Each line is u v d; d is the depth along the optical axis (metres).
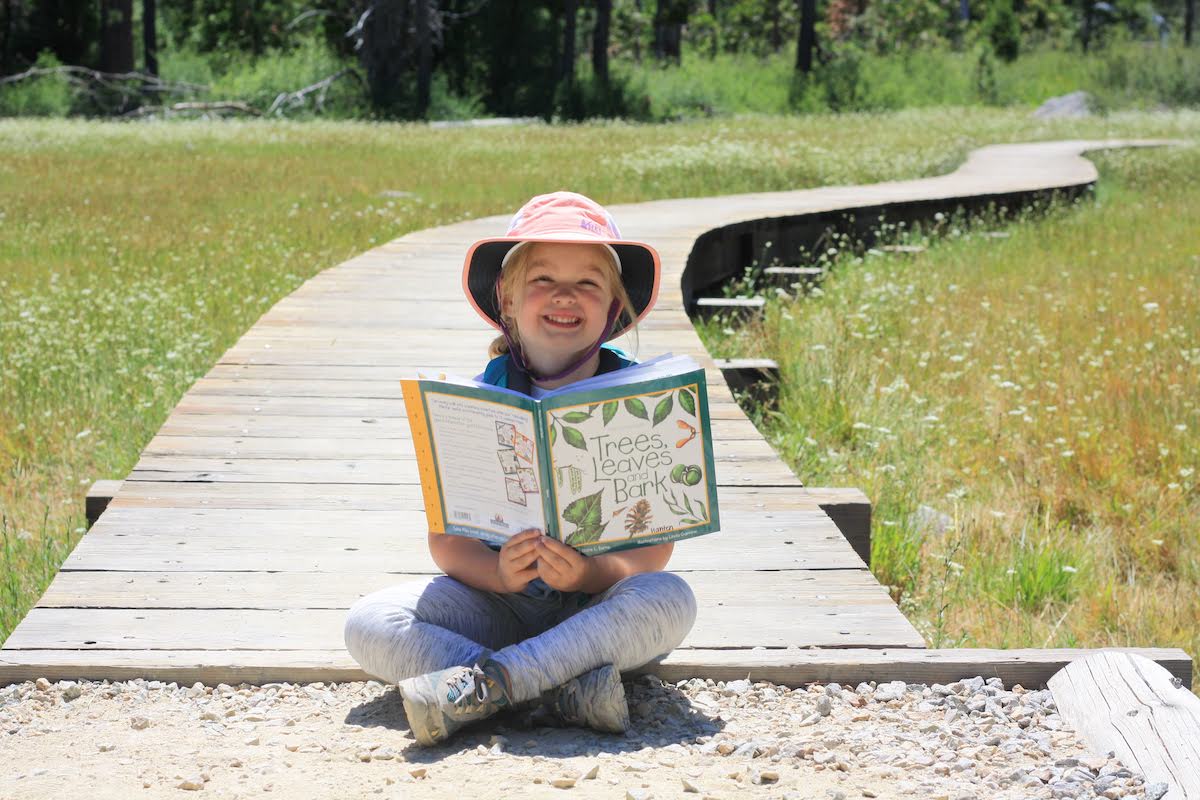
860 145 26.22
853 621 3.43
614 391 2.71
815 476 6.11
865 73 47.53
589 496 2.75
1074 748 2.66
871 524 5.01
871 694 3.03
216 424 5.37
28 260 11.39
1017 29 53.16
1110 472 6.29
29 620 3.35
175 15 49.56
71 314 8.62
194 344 7.96
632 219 12.90
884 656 3.14
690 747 2.65
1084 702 2.85
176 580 3.66
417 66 41.62
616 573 2.93
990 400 7.61
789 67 48.06
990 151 26.84
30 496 5.80
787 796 2.34
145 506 4.30
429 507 2.90
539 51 43.94
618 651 2.77
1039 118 40.44
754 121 38.31
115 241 12.50
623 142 27.17
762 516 4.31
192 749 2.63
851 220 14.48
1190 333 8.99
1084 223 15.92
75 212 14.71
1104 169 23.17
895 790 2.40
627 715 2.76
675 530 2.81
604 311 3.03
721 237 12.22
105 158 21.97
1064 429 6.84
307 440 5.15
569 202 3.04
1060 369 8.12
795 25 61.44
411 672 2.83
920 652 3.17
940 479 6.31
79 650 3.18
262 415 5.53
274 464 4.82
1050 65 51.28
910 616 4.76
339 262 11.61
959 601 4.93
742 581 3.73
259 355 6.73
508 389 3.01
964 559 5.28
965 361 8.41
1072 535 5.62
